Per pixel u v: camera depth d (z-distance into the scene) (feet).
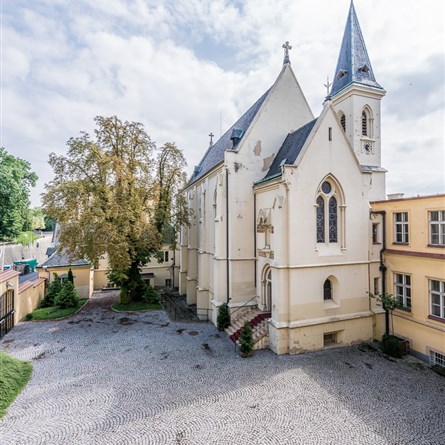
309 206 63.41
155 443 35.55
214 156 114.73
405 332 64.08
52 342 67.56
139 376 51.75
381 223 70.59
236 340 66.90
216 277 80.07
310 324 61.77
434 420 39.70
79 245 83.20
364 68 113.70
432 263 58.08
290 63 86.69
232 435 36.83
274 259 63.41
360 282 67.92
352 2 119.03
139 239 87.97
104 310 96.53
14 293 79.41
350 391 46.80
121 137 92.22
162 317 88.89
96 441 35.81
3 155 175.94
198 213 108.58
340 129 66.69
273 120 83.71
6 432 37.17
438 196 57.21
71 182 84.89
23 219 199.21
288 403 43.47
